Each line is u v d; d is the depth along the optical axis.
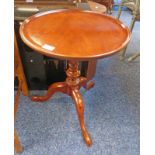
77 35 0.86
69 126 1.21
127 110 1.34
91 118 1.26
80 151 1.07
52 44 0.78
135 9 1.67
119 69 1.77
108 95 1.46
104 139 1.14
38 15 1.01
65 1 1.28
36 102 1.37
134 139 1.15
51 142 1.11
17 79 1.30
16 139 0.99
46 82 1.49
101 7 1.51
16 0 1.24
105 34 0.88
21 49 1.24
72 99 1.27
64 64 1.47
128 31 0.91
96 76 1.66
